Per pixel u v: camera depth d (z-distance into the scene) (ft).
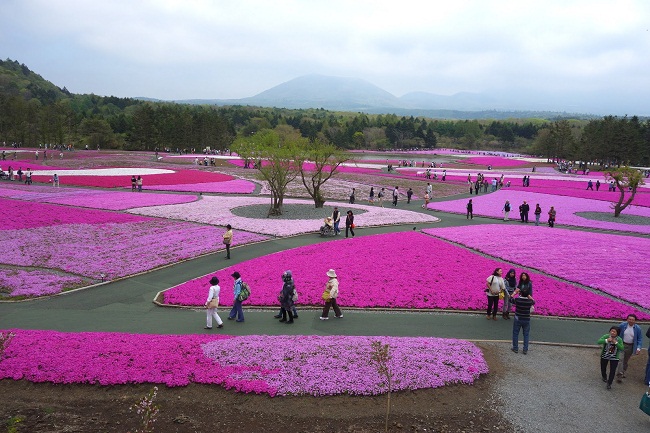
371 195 192.13
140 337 56.08
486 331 62.49
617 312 68.85
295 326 62.23
